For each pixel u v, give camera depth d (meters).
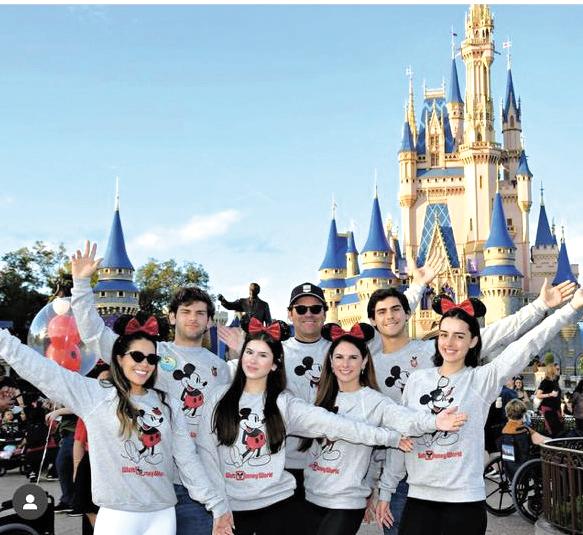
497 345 7.61
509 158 118.62
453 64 121.06
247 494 6.37
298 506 6.90
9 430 17.70
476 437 6.31
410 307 8.07
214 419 6.48
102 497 5.60
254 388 6.56
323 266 112.50
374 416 6.68
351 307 103.81
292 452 7.16
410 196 114.00
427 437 6.32
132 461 5.62
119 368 5.79
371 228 102.50
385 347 7.92
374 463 7.39
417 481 6.34
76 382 5.75
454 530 6.19
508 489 12.64
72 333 8.88
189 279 92.81
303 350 8.05
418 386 6.64
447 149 116.94
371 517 7.31
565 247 108.25
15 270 77.62
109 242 84.06
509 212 114.06
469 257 108.06
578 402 18.42
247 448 6.39
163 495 5.75
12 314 74.50
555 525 9.34
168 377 7.17
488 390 6.41
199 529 6.80
